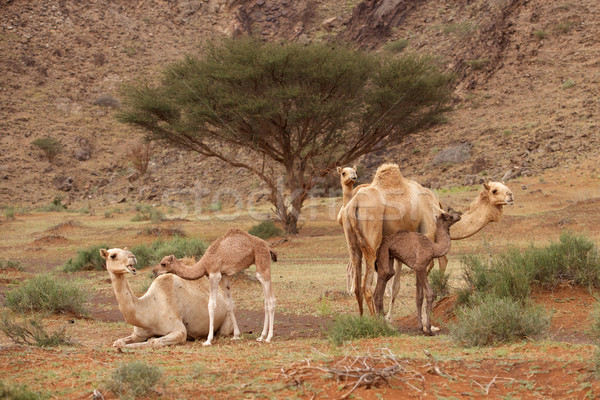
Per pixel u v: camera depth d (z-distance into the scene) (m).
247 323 15.49
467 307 13.84
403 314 15.92
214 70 41.94
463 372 8.35
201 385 7.78
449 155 67.56
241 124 41.97
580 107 69.50
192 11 136.00
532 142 64.06
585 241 15.32
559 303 13.84
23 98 105.94
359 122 43.66
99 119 105.50
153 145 94.25
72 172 91.12
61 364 9.31
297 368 8.21
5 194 82.06
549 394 7.62
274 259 13.32
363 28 111.81
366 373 7.77
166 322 12.30
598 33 84.25
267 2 132.88
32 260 37.00
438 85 43.59
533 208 42.91
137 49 122.69
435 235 13.93
